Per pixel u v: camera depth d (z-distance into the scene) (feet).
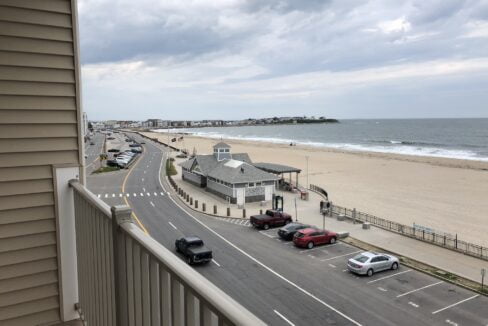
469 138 474.49
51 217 14.33
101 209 9.96
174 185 133.90
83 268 13.34
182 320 6.60
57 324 14.56
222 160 136.46
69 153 14.53
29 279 14.10
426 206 116.37
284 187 136.98
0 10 12.90
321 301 49.08
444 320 44.45
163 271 7.04
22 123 13.53
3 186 13.38
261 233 82.94
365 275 58.18
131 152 256.11
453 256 69.15
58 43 13.97
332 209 101.96
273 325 42.63
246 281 55.52
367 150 328.29
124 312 9.07
